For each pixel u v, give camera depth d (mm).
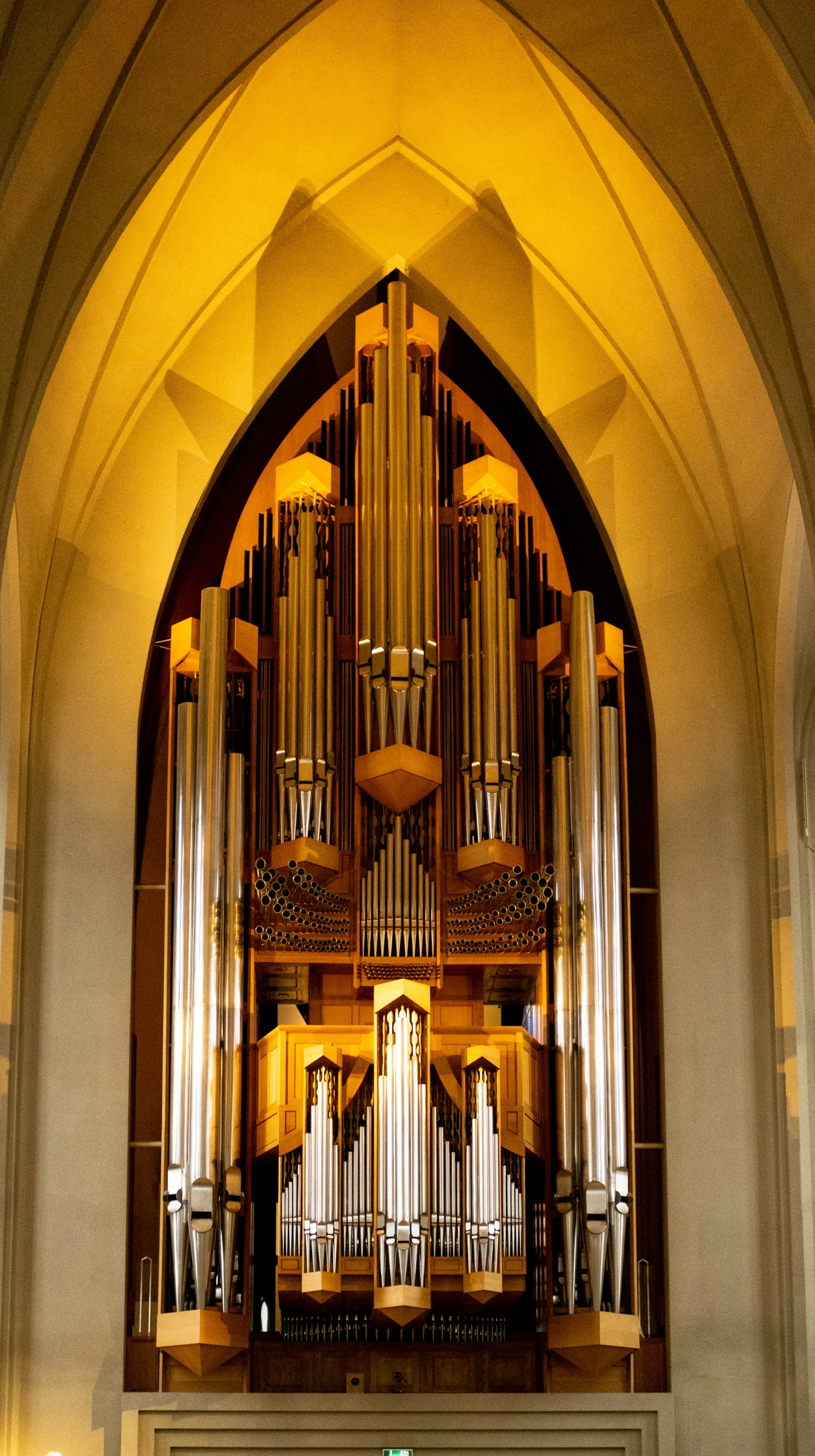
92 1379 13242
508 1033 14031
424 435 15047
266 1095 13891
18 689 14312
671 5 12117
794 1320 13445
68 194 12094
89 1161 13680
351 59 14336
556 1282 13539
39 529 14477
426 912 14297
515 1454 13094
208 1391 13422
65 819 14328
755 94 12062
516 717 14664
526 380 15688
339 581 15180
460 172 15461
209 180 14492
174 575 15203
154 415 15266
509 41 13914
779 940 14289
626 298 15047
